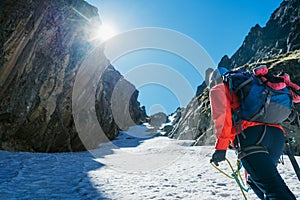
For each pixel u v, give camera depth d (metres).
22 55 13.01
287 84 2.70
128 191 5.41
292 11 74.06
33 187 5.38
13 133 13.64
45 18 14.45
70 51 17.78
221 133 2.44
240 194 5.23
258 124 2.46
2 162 8.46
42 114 15.41
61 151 17.62
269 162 2.34
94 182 6.27
